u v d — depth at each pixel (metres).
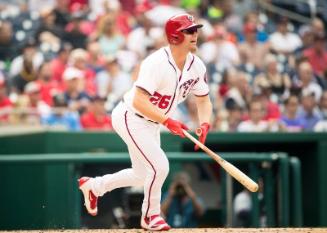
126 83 45.47
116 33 48.91
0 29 47.50
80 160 32.72
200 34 50.25
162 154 19.36
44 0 50.97
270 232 19.17
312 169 39.09
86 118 40.28
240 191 36.56
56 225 32.78
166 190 34.59
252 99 44.25
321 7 58.31
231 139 36.94
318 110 47.47
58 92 43.22
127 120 19.38
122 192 35.56
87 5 51.44
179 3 54.78
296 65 51.72
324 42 56.00
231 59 49.97
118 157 32.84
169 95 19.27
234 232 19.19
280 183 34.09
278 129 42.09
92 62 46.31
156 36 49.03
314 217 39.03
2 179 33.72
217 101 45.59
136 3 53.12
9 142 36.59
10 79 45.03
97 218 35.12
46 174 32.91
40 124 39.97
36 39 48.00
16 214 33.50
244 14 56.03
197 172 39.16
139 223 35.12
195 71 19.64
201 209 34.19
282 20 54.69
